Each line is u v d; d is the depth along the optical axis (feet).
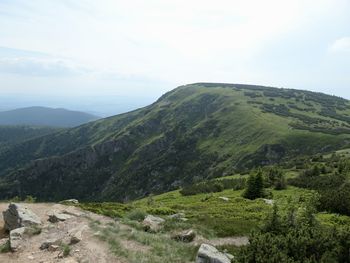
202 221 111.96
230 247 83.87
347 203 136.87
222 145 627.87
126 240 81.35
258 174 220.02
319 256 56.18
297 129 586.04
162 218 117.70
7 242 76.64
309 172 267.18
